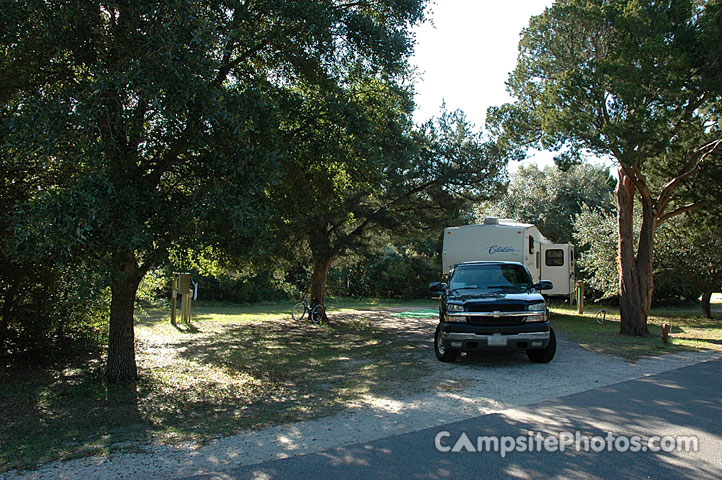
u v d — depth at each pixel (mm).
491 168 18250
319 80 9500
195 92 6172
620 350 11562
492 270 11141
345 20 8977
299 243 19031
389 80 10734
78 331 11078
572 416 5965
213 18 7512
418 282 36969
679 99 12758
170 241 6699
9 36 6629
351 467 4398
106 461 4680
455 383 7949
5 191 7848
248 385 8344
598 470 4266
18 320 9805
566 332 15359
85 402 7215
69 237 5523
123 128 6242
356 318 21906
